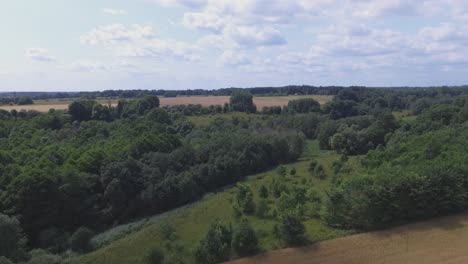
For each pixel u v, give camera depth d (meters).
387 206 46.41
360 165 69.56
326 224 48.00
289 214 45.06
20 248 44.62
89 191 62.22
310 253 41.91
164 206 66.31
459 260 38.16
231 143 86.25
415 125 90.12
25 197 53.34
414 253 40.00
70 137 86.06
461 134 65.69
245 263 41.06
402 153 63.66
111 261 44.28
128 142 76.38
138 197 64.44
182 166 75.00
